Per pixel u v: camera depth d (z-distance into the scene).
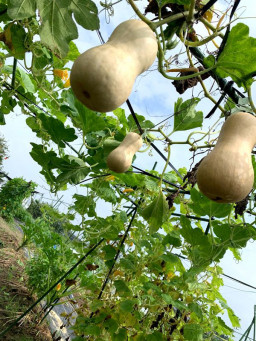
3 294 4.86
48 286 4.46
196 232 2.23
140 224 3.01
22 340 3.92
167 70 1.46
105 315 2.79
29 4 1.32
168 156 2.00
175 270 3.36
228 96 1.65
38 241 4.83
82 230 2.94
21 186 10.73
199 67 1.61
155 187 2.42
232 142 1.23
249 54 1.36
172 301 2.36
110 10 1.57
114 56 0.94
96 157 2.20
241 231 2.14
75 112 2.34
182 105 1.91
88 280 3.77
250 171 1.17
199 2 1.39
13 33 1.99
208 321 3.00
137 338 2.71
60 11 1.32
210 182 1.14
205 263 2.27
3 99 2.94
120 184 3.14
